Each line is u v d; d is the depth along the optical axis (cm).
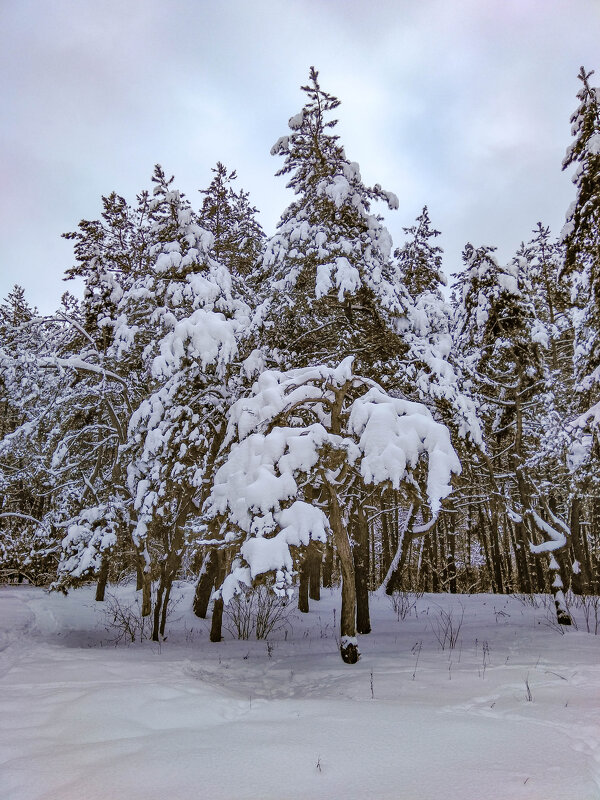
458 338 1648
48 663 705
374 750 369
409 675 645
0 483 1453
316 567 1602
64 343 1484
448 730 411
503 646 855
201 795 295
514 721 434
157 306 1248
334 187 1199
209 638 1052
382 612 1422
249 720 454
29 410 1422
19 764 339
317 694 588
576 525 1614
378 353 1270
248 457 742
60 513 1524
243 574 649
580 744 375
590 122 1155
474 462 1659
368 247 1227
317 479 838
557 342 1872
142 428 1097
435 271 1772
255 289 1466
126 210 1880
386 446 706
